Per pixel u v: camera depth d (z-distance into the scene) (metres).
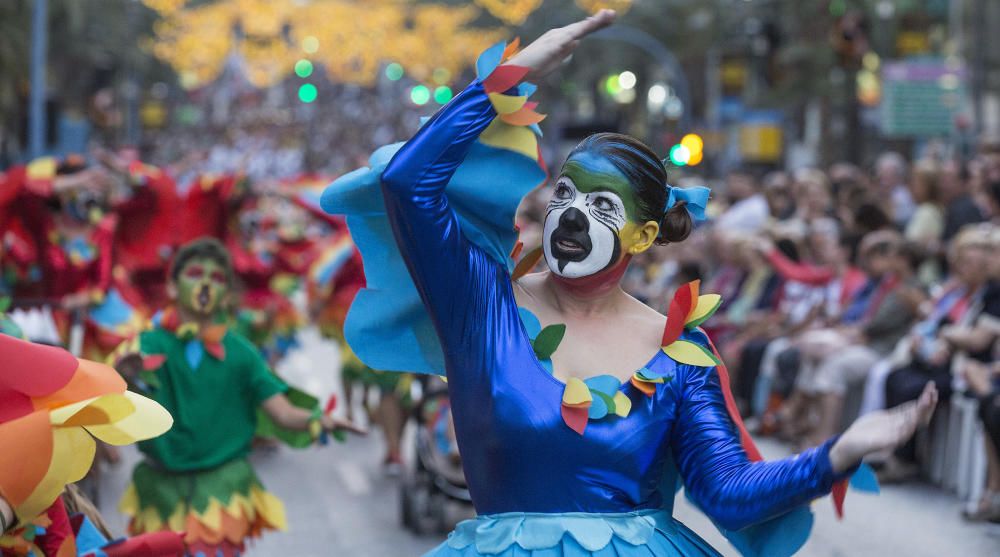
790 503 5.31
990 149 22.83
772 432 19.41
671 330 5.71
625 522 5.53
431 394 14.39
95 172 17.08
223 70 178.88
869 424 5.18
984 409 14.20
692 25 81.44
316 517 14.87
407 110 161.88
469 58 136.88
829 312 19.12
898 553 12.97
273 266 21.83
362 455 18.92
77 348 20.42
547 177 5.66
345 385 19.31
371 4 141.62
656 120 81.44
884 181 26.33
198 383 10.26
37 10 41.59
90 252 17.19
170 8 93.50
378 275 5.82
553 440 5.47
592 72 90.62
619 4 88.38
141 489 10.35
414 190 5.36
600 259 5.71
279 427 10.44
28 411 5.63
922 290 17.47
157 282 19.00
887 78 40.47
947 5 59.16
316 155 121.12
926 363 16.08
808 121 71.81
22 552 5.65
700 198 5.89
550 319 5.81
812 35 59.06
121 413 5.58
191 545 10.09
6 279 17.00
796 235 20.59
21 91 53.03
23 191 16.78
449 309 5.52
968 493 15.35
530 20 101.31
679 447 5.70
